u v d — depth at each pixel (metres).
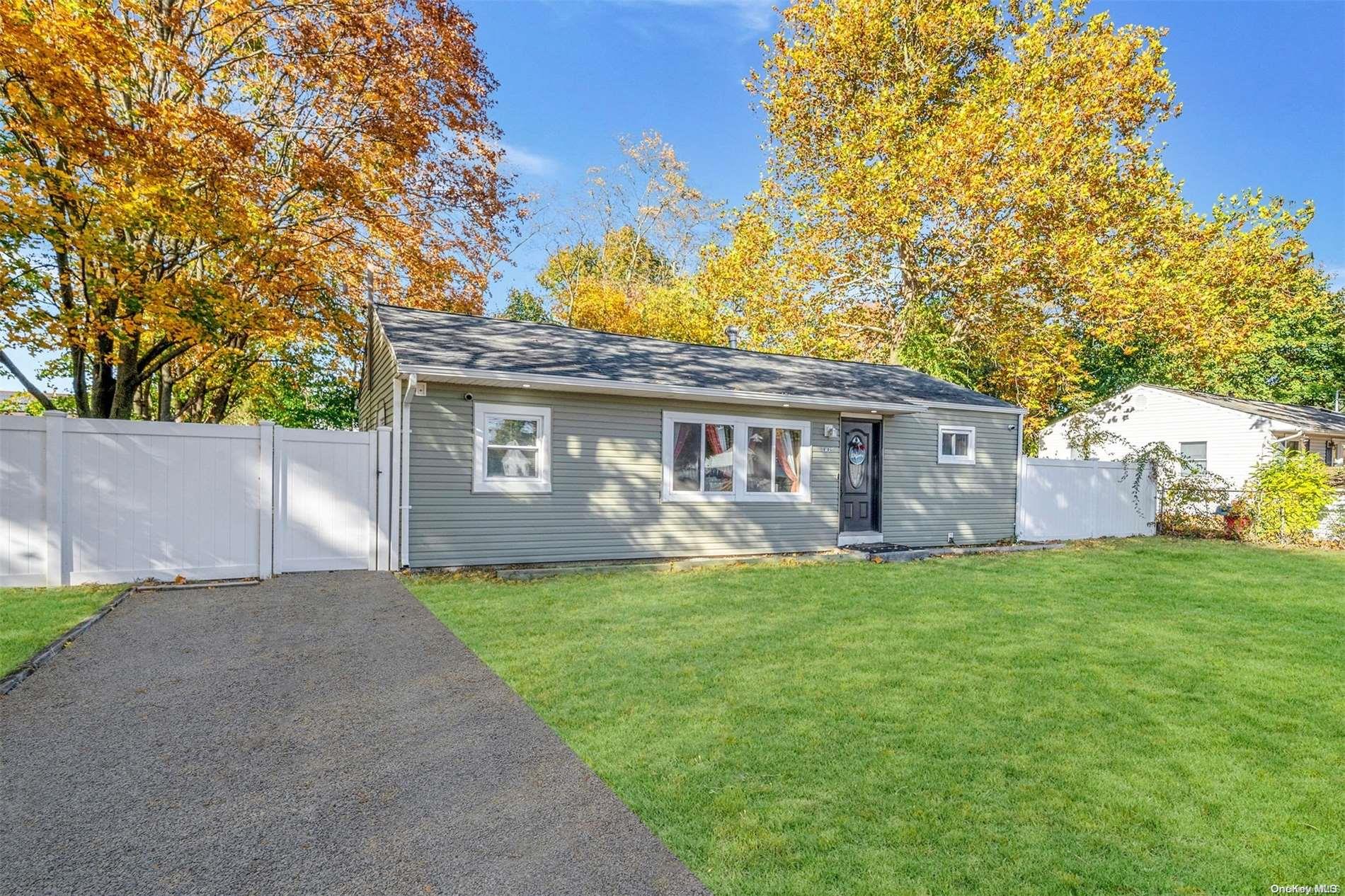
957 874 2.59
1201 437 21.41
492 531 9.55
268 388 17.69
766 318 24.92
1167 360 29.61
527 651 5.49
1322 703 4.65
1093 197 20.81
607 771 3.41
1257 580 9.85
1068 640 6.24
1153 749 3.85
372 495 8.78
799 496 11.98
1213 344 22.16
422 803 3.08
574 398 10.16
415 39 13.37
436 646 5.57
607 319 31.30
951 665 5.38
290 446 8.34
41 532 7.15
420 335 10.15
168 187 9.85
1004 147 20.58
